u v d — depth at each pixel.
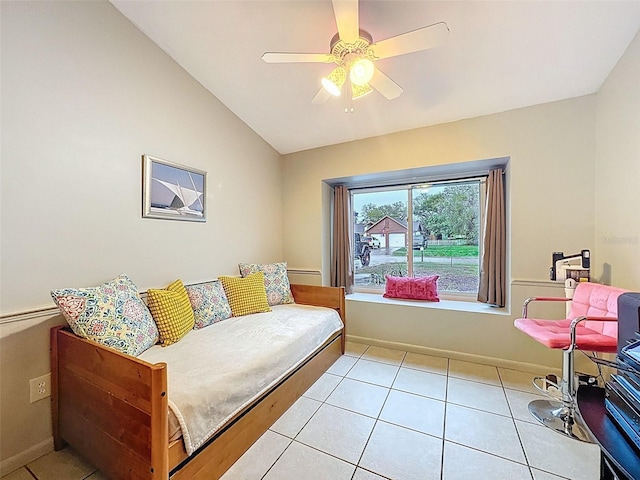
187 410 1.22
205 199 2.54
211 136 2.61
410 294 3.17
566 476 1.36
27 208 1.49
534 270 2.39
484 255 2.90
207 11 1.85
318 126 2.99
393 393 2.11
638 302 1.08
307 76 2.36
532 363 2.43
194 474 1.24
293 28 1.90
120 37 1.91
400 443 1.58
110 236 1.85
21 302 1.47
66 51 1.64
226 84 2.50
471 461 1.45
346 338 3.23
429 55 1.99
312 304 3.03
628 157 1.77
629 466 0.84
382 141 3.01
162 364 1.10
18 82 1.46
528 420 1.77
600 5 1.56
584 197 2.22
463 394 2.08
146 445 1.12
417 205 3.42
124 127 1.94
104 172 1.82
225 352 1.73
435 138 2.75
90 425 1.36
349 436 1.65
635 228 1.71
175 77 2.28
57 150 1.61
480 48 1.90
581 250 2.23
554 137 2.31
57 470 1.42
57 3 1.60
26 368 1.48
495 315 2.55
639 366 0.95
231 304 2.54
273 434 1.67
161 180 2.16
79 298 1.45
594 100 2.18
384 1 1.63
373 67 1.65
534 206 2.38
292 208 3.55
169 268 2.24
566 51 1.85
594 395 1.22
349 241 3.57
